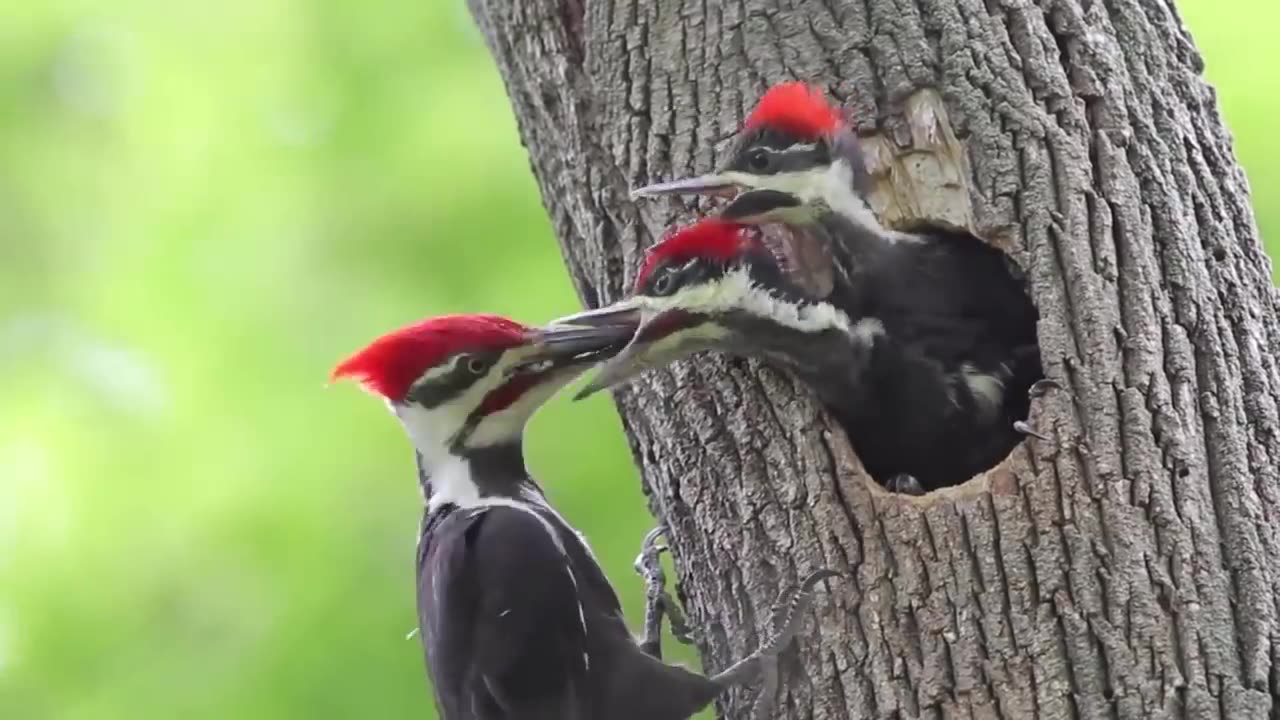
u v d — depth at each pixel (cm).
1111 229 866
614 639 944
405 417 998
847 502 852
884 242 882
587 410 1385
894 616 828
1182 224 884
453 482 987
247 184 1506
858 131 904
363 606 1328
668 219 950
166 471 1423
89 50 1625
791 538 862
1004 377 880
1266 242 1269
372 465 1380
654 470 951
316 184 1480
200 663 1347
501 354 972
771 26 935
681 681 896
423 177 1455
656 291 891
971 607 816
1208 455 844
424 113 1477
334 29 1523
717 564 895
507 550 939
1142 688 791
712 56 946
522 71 1038
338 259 1452
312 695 1296
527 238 1412
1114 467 821
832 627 839
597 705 933
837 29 922
